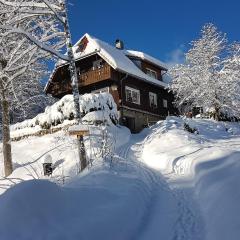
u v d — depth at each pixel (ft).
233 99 114.32
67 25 45.47
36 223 19.81
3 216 19.70
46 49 42.98
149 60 124.88
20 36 56.54
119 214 25.31
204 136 84.28
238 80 112.57
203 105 116.98
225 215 23.03
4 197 21.25
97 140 69.67
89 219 22.68
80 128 44.75
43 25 51.21
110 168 43.04
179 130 81.92
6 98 64.90
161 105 127.44
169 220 27.12
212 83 112.37
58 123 85.46
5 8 47.80
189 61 119.55
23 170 62.69
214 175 34.40
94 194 28.25
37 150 74.43
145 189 36.65
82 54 110.22
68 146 69.92
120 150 70.08
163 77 139.95
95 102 83.25
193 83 116.37
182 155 54.19
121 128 87.97
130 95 111.65
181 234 23.85
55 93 115.44
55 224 20.45
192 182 38.73
